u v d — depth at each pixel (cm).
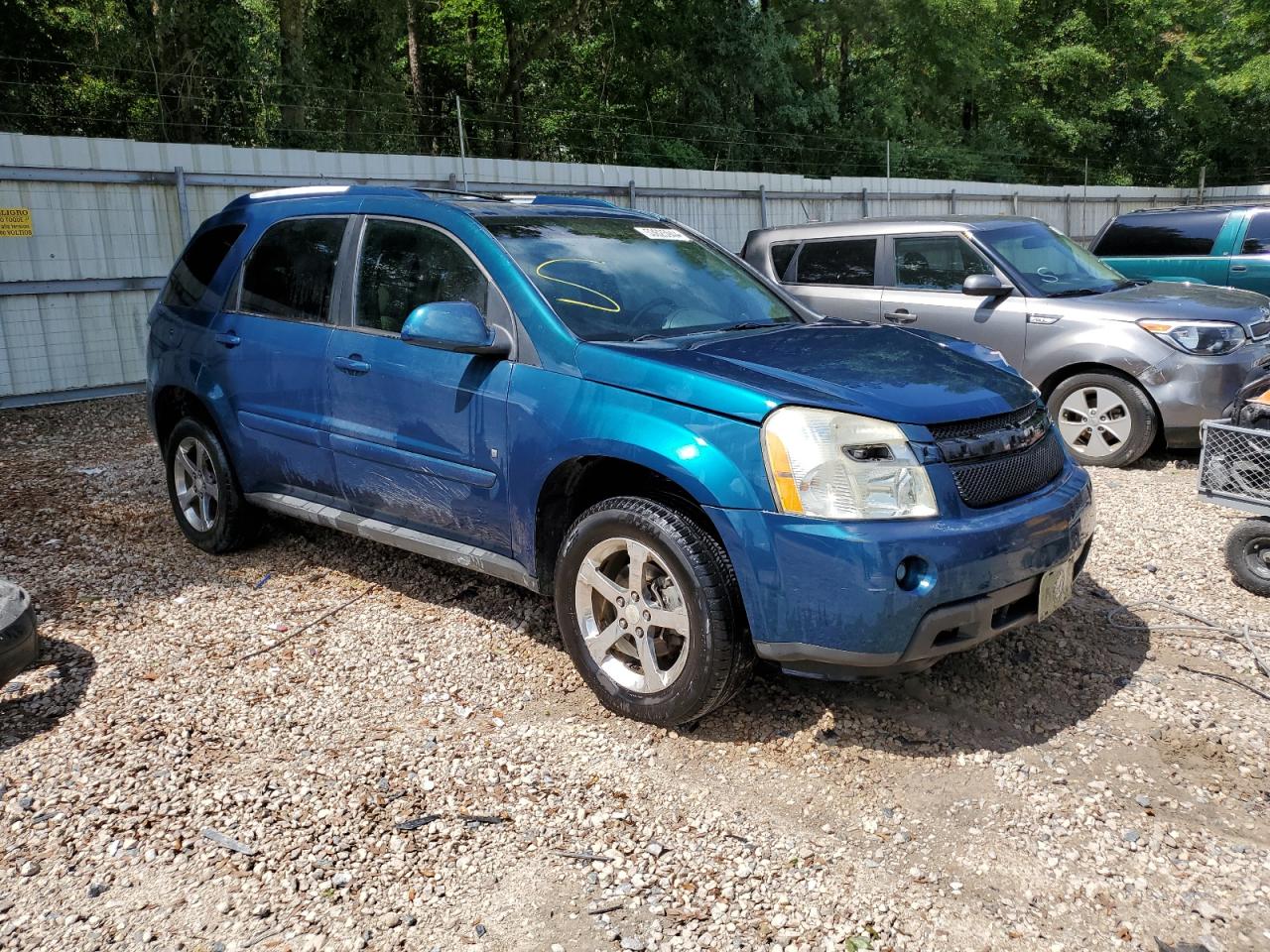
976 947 248
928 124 3431
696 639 322
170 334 518
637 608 339
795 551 303
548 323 366
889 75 3272
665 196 1488
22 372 959
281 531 553
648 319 391
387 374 406
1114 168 3741
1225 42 3609
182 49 1648
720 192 1561
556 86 2828
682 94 2730
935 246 790
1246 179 3822
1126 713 360
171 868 278
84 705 366
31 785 316
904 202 1892
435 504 400
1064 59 3403
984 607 311
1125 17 3500
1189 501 618
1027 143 3606
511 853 284
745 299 441
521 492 364
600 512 342
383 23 2033
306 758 332
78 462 739
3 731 348
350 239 443
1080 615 443
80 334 995
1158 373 676
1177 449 757
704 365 339
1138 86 3497
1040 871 277
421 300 409
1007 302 738
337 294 441
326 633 427
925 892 268
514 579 383
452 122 2323
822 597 302
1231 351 666
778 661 319
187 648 414
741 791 313
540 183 1361
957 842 289
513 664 397
